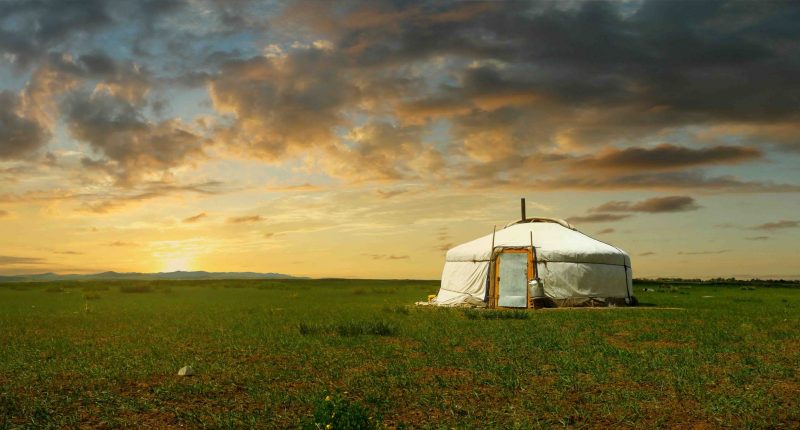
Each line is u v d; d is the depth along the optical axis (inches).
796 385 354.0
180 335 603.8
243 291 2156.7
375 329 617.9
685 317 823.7
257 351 488.4
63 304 1226.0
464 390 337.1
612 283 1136.8
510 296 1095.6
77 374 389.4
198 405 306.7
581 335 590.2
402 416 284.8
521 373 385.7
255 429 264.2
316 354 466.9
